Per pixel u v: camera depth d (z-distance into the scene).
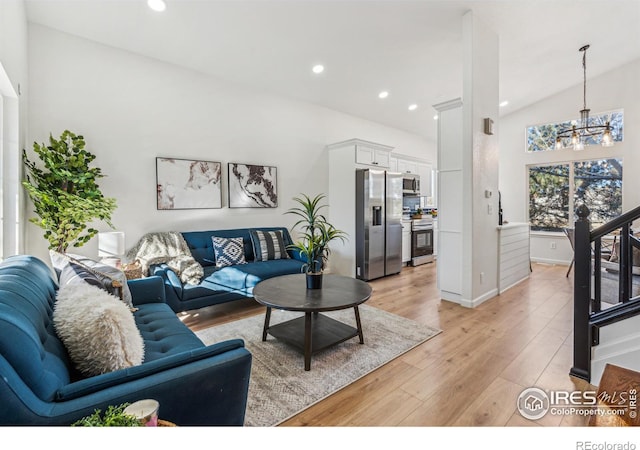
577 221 2.00
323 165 5.17
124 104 3.25
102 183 3.14
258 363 2.17
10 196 2.34
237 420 1.22
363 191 4.66
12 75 2.13
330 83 4.39
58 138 2.89
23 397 0.81
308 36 3.29
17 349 0.84
